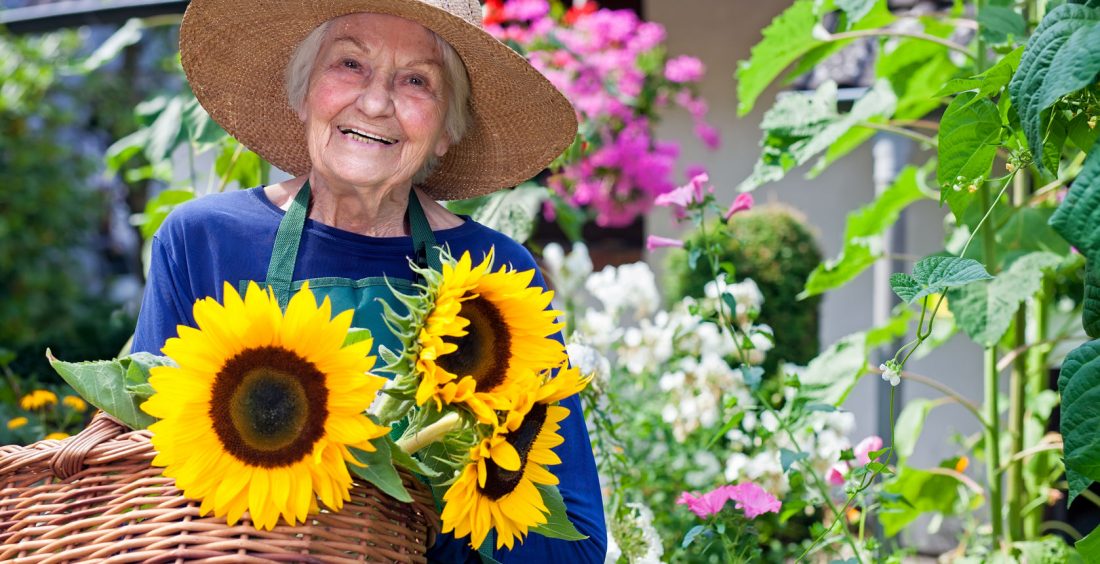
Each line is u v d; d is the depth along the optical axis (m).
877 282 4.60
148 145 3.29
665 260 5.65
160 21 4.32
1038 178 3.06
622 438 3.15
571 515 1.88
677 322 3.73
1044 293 3.16
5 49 7.84
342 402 1.41
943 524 4.88
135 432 1.52
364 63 1.92
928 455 5.56
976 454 4.02
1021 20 2.59
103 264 9.88
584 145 3.31
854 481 2.51
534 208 2.97
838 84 4.50
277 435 1.40
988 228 2.77
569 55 4.98
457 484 1.48
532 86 2.05
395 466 1.56
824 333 6.03
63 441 1.54
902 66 3.29
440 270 1.99
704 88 6.42
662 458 3.57
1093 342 1.73
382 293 1.94
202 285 1.96
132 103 9.49
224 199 2.04
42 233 7.91
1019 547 2.82
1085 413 1.70
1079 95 1.74
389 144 1.92
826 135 2.86
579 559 1.85
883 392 5.00
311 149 1.94
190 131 3.01
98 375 1.54
